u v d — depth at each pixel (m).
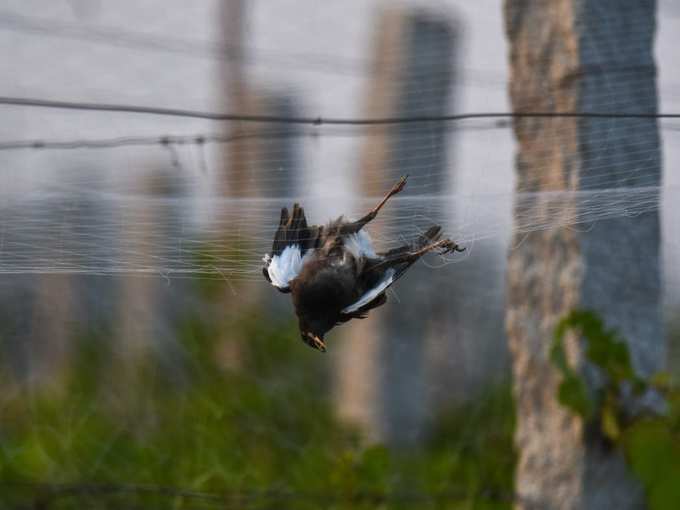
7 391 12.76
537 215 10.48
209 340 14.03
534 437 10.63
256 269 10.52
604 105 10.40
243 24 12.54
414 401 14.99
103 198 11.05
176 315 13.92
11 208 10.87
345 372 15.36
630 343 10.34
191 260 10.81
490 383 14.24
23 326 13.09
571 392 9.88
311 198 11.68
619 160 10.41
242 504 11.42
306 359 14.80
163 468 11.93
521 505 10.68
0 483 10.84
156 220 10.94
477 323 14.77
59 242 10.90
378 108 14.09
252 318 14.52
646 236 10.44
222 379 13.59
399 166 12.37
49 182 11.02
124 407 12.81
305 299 8.04
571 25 10.40
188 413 12.68
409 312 15.07
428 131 12.48
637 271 10.41
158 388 13.30
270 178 12.01
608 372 9.84
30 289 13.13
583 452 10.27
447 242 8.13
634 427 9.91
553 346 9.94
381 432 14.81
